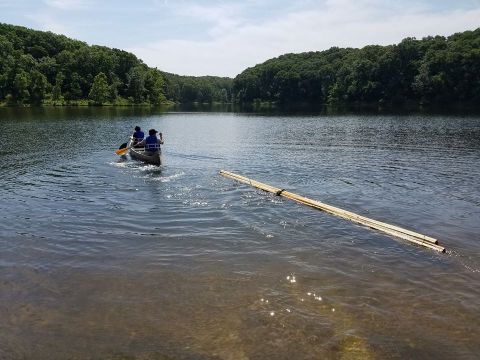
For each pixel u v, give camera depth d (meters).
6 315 7.22
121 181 16.95
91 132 37.31
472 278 8.59
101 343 6.49
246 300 7.69
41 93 97.62
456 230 11.28
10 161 21.42
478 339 6.58
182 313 7.28
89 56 113.88
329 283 8.35
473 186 15.98
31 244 10.30
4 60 98.31
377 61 97.06
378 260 9.43
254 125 48.19
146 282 8.38
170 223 11.84
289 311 7.34
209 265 9.15
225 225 11.66
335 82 115.19
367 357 6.17
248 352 6.27
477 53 79.69
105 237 10.79
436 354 6.24
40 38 124.00
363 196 14.61
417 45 94.06
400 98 92.44
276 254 9.73
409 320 7.07
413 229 11.39
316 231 11.23
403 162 21.30
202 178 17.50
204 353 6.25
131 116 65.06
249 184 16.22
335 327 6.88
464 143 28.64
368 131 38.50
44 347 6.41
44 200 14.11
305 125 47.16
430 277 8.63
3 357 6.20
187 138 34.00
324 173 18.61
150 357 6.17
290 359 6.12
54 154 23.86
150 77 126.12
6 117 55.75
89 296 7.85
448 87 82.94
